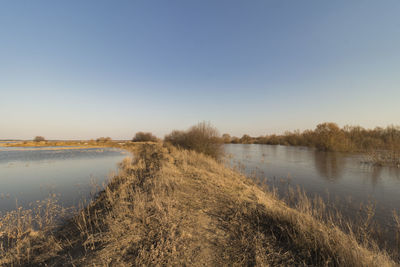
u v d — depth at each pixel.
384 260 3.22
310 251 3.35
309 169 14.20
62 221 5.59
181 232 3.84
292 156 22.05
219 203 5.58
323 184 10.09
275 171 13.56
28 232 4.82
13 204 7.25
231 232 3.96
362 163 16.48
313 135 35.25
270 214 4.70
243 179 10.23
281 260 3.12
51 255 3.61
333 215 6.21
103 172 13.87
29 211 6.37
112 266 2.89
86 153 29.98
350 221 5.73
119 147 47.50
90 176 12.34
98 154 28.28
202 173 9.62
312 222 4.32
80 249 3.62
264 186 9.44
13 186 9.90
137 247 3.37
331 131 27.22
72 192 8.76
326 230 3.99
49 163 18.69
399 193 8.54
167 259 3.04
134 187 7.75
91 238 3.82
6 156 25.19
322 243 3.44
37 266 3.33
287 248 3.47
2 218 5.83
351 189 9.20
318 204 7.22
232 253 3.26
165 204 5.27
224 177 9.48
